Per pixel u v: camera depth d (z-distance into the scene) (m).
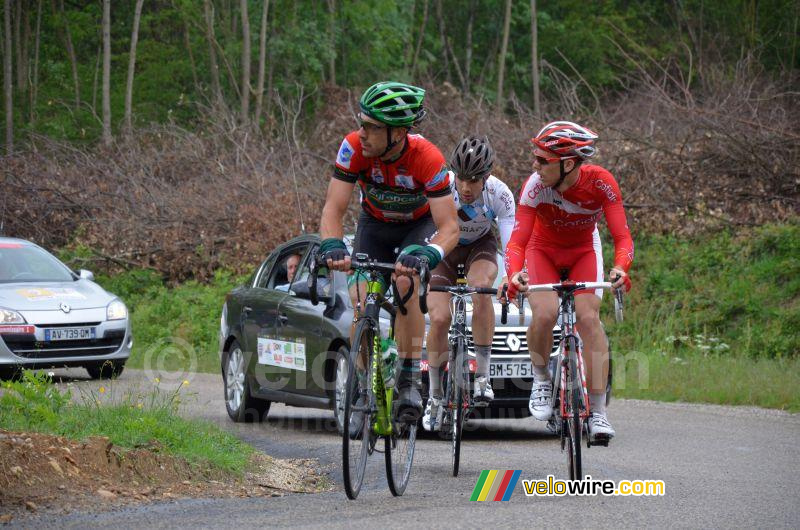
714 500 11.41
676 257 32.19
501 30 92.12
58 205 43.88
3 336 24.41
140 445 12.70
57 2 95.94
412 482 12.98
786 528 9.90
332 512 10.61
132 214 41.91
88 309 25.62
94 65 95.75
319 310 17.83
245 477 12.82
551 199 13.27
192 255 40.00
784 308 28.45
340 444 16.25
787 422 18.72
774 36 69.12
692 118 35.62
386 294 12.93
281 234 37.84
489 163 14.12
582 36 86.25
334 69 80.44
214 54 76.06
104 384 24.42
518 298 12.99
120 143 50.31
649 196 34.19
